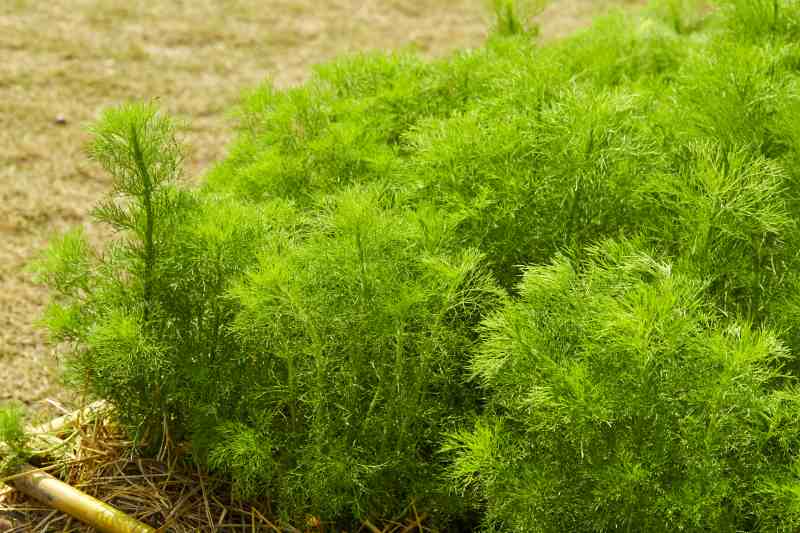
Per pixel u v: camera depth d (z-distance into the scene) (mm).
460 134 2047
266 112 2609
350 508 1904
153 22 6168
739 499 1510
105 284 2039
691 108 2105
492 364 1604
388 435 1861
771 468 1552
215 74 5477
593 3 6949
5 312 3244
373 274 1752
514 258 2023
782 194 1927
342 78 2805
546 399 1501
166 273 1989
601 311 1553
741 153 1886
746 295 1908
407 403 1816
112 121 1872
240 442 1773
